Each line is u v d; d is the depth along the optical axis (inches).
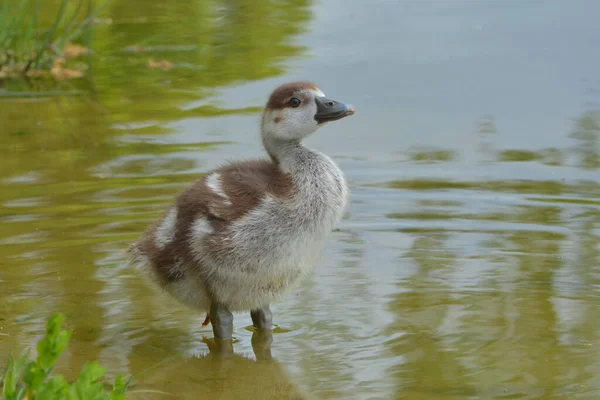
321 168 402.3
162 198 552.4
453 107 707.4
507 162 604.7
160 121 691.4
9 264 473.4
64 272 467.2
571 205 542.6
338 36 895.7
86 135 666.8
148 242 414.0
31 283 455.2
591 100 710.5
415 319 410.6
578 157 610.2
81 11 968.9
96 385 289.7
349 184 577.0
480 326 401.1
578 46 839.7
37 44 875.4
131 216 529.7
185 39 900.0
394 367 364.8
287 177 405.7
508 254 484.1
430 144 638.5
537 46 845.2
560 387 342.3
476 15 952.9
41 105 745.0
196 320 425.1
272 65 808.3
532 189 564.7
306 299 438.0
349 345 387.9
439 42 867.4
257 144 636.1
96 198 554.3
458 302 427.8
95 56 871.1
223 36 903.7
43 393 284.8
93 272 468.4
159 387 357.4
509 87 743.7
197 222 394.0
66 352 388.5
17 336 398.6
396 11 981.2
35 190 567.8
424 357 372.8
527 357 369.4
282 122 415.5
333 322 411.8
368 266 473.7
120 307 434.3
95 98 756.6
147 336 406.9
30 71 839.7
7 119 711.1
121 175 588.7
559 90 734.5
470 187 570.6
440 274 461.1
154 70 821.9
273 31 912.9
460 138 648.4
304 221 391.9
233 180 402.9
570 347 377.7
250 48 862.5
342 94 734.5
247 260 387.2
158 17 970.1
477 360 367.9
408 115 693.3
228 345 397.7
